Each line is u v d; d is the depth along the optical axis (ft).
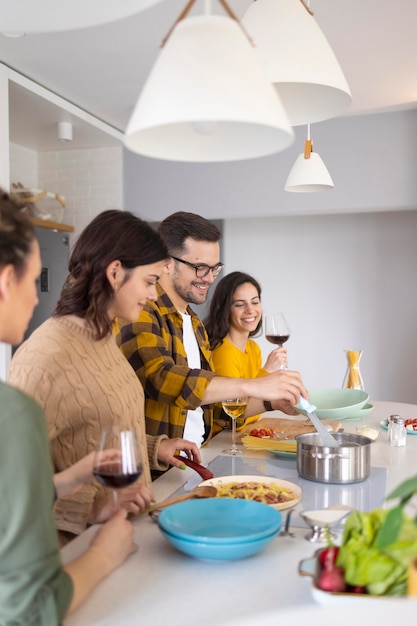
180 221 7.29
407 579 2.89
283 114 2.99
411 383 16.75
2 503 2.75
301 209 14.98
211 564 3.71
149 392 6.52
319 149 14.87
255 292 8.93
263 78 3.00
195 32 2.99
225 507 4.18
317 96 4.94
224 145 3.54
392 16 9.59
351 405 7.74
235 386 6.17
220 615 3.10
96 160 16.53
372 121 14.46
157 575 3.56
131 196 16.29
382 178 14.38
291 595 3.31
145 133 3.34
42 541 2.83
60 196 15.14
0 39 10.46
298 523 4.37
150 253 4.93
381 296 16.97
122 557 3.65
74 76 12.22
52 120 14.17
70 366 4.63
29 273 3.12
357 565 2.98
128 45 10.75
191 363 7.57
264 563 3.72
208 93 2.83
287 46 4.62
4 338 3.12
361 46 10.66
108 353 5.06
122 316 5.09
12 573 2.76
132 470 3.63
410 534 3.00
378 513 3.22
